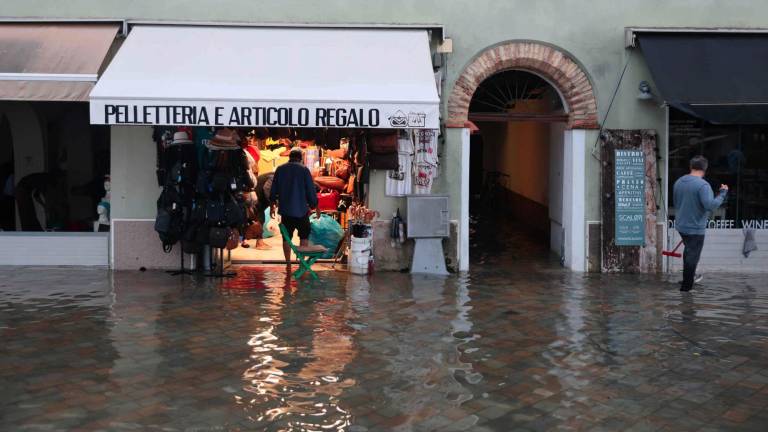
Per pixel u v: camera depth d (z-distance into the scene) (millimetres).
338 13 11430
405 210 11562
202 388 6375
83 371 6758
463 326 8391
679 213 10352
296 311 8906
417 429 5602
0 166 11711
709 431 5652
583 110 11727
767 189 12031
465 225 11656
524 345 7715
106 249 11375
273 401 6105
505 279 11109
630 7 11641
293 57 10805
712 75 11055
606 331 8273
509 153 19281
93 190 11664
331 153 13141
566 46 11602
